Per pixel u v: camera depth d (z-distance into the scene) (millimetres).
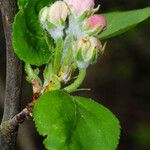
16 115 287
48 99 268
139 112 940
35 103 274
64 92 275
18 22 280
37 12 287
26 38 283
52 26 281
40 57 285
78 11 282
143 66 969
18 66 293
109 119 275
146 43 951
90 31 280
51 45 290
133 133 897
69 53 281
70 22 282
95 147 268
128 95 954
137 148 875
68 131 262
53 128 259
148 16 338
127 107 939
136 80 967
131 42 950
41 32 288
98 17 280
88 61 276
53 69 284
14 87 295
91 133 270
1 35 561
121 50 958
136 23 326
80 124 269
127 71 960
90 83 935
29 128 764
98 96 933
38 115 261
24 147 625
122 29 323
